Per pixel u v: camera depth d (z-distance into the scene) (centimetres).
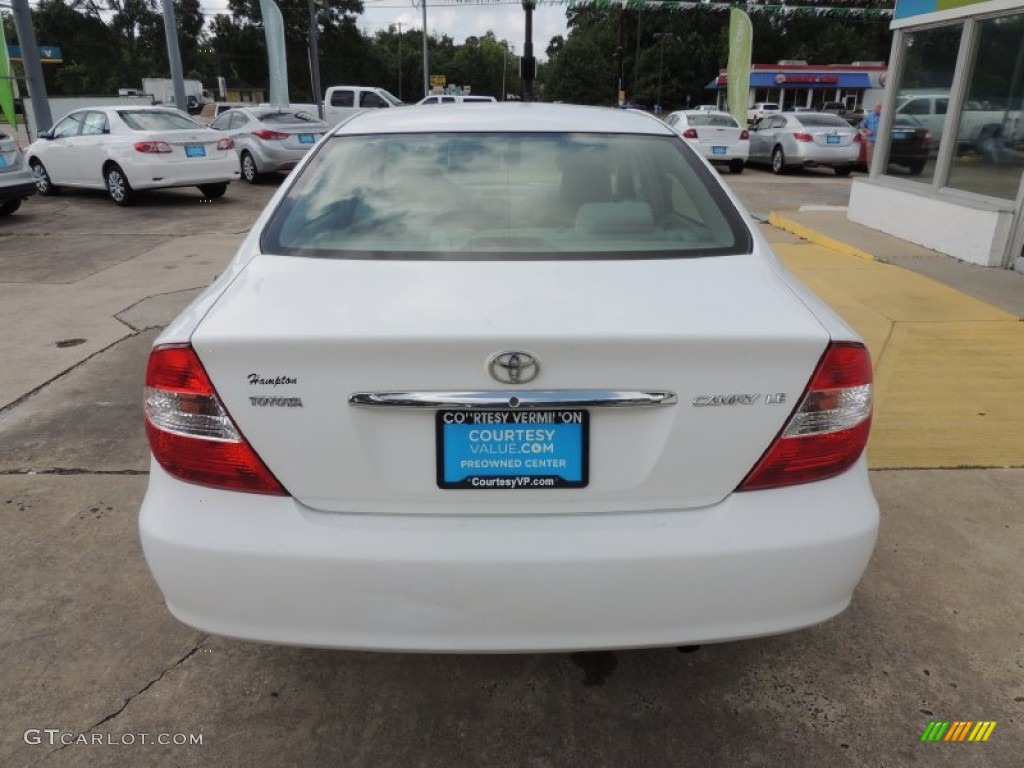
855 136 1683
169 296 667
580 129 275
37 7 6856
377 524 176
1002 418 407
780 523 178
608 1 2328
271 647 245
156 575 183
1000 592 269
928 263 747
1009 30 699
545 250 219
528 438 174
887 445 377
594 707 222
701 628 181
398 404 171
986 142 740
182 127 1254
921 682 230
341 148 266
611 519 178
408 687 229
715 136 1725
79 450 373
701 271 208
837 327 186
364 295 190
